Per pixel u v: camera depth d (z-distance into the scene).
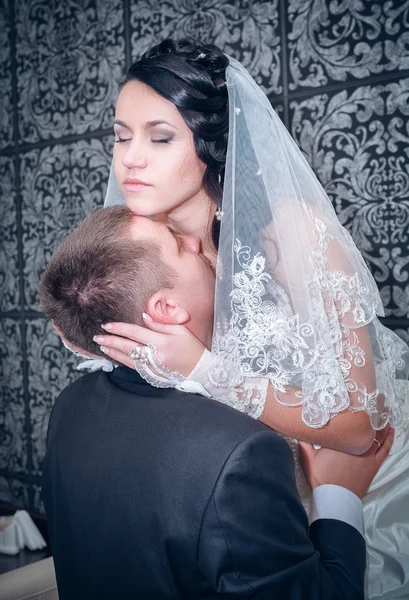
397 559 1.29
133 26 2.83
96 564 0.91
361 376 1.16
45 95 3.11
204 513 0.81
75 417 1.03
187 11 2.69
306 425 1.11
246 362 1.09
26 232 3.23
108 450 0.94
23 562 2.69
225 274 1.14
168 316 1.00
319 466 1.15
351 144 2.34
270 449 0.85
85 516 0.94
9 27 3.20
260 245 1.14
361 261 1.27
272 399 1.10
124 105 1.21
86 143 3.00
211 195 1.27
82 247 1.00
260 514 0.82
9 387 3.34
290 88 2.46
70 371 3.12
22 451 3.31
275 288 1.12
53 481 1.03
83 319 0.99
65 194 3.09
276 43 2.47
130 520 0.87
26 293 3.25
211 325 1.13
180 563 0.83
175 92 1.16
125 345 0.97
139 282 0.97
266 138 1.21
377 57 2.27
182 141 1.19
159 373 0.97
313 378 1.09
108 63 2.91
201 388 0.97
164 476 0.85
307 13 2.39
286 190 1.18
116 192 1.53
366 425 1.15
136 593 0.86
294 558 0.85
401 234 2.26
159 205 1.21
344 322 1.17
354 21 2.30
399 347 1.44
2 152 3.28
